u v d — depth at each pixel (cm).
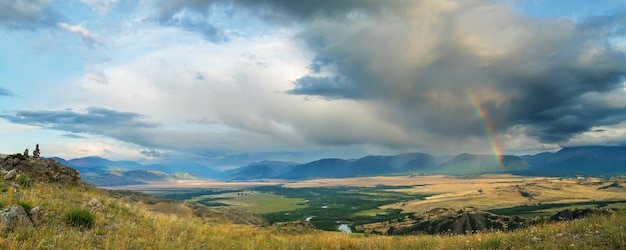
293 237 2881
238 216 18438
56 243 1377
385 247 1934
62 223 1689
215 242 1992
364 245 2036
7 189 1983
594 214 1806
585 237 1416
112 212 2152
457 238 2009
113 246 1483
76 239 1495
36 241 1343
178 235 1995
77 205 2039
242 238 2341
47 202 1916
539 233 1638
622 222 1500
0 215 1469
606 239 1305
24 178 2262
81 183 2900
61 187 2491
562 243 1348
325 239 2347
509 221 12975
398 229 16375
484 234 1931
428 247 1803
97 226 1748
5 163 2523
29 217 1587
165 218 2480
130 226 1900
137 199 13938
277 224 4191
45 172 2617
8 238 1289
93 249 1427
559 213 8550
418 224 16062
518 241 1565
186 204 16500
